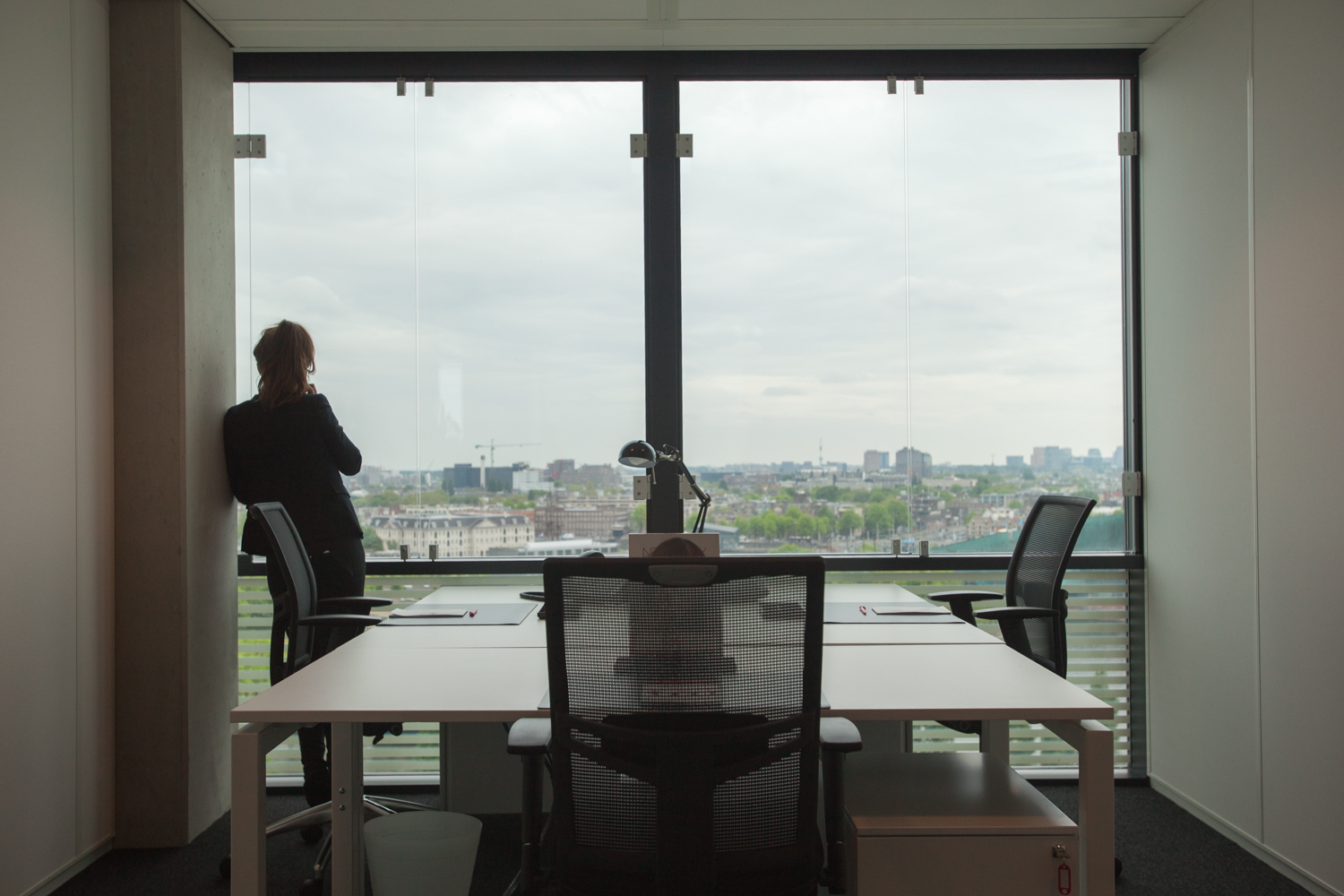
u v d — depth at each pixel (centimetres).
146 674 275
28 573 234
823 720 164
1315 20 240
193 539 283
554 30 314
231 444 297
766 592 146
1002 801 174
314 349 304
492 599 285
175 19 282
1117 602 336
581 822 152
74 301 258
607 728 145
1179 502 308
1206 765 291
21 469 231
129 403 277
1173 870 255
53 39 249
